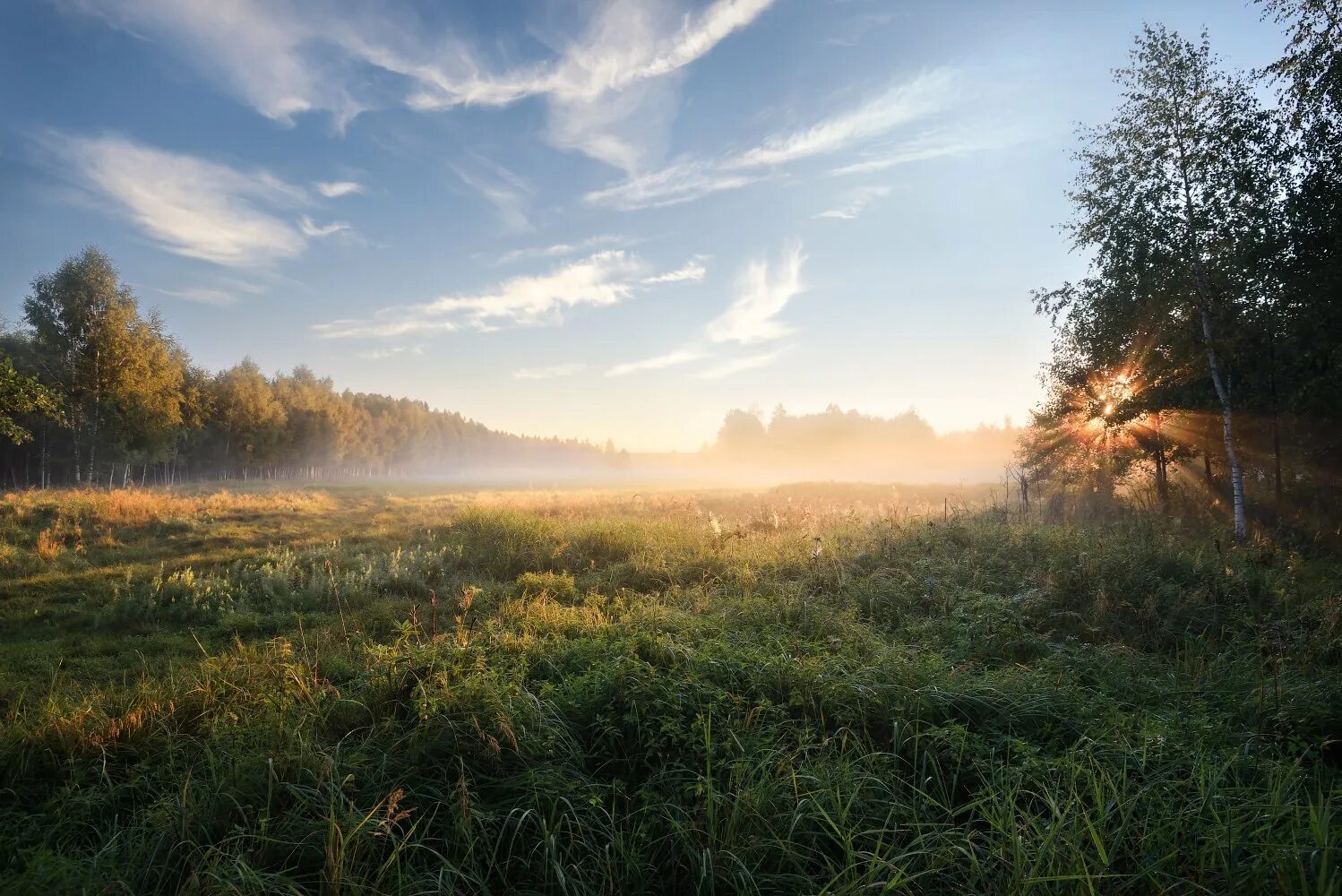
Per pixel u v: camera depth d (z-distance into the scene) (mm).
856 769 3832
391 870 3062
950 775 3883
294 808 3439
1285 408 14602
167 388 38688
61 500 16328
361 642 6980
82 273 33906
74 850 3270
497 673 4750
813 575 9203
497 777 3746
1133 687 5191
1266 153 13914
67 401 33062
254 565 11070
